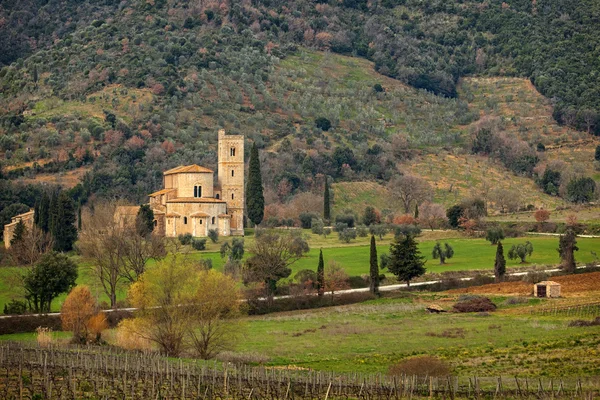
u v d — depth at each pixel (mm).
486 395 149250
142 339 199250
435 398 147625
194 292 197625
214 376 150000
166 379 151750
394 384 152375
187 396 144125
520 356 183750
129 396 141875
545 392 149625
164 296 198625
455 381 157250
